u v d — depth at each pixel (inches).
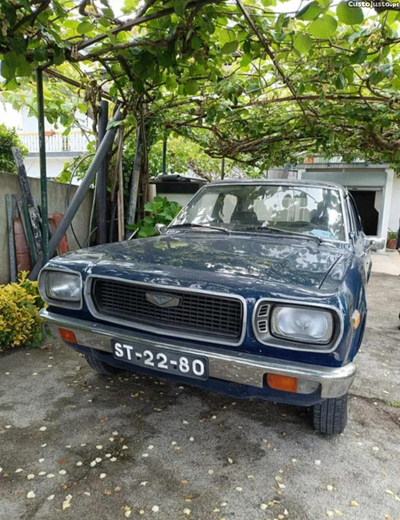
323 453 79.6
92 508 63.7
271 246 94.0
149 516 62.4
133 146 241.6
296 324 64.1
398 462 77.5
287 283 66.9
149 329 73.7
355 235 111.5
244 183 128.6
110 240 219.6
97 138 198.1
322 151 298.4
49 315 85.3
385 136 229.6
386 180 444.8
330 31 87.9
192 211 129.0
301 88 156.5
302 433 86.5
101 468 73.1
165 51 115.9
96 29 111.5
